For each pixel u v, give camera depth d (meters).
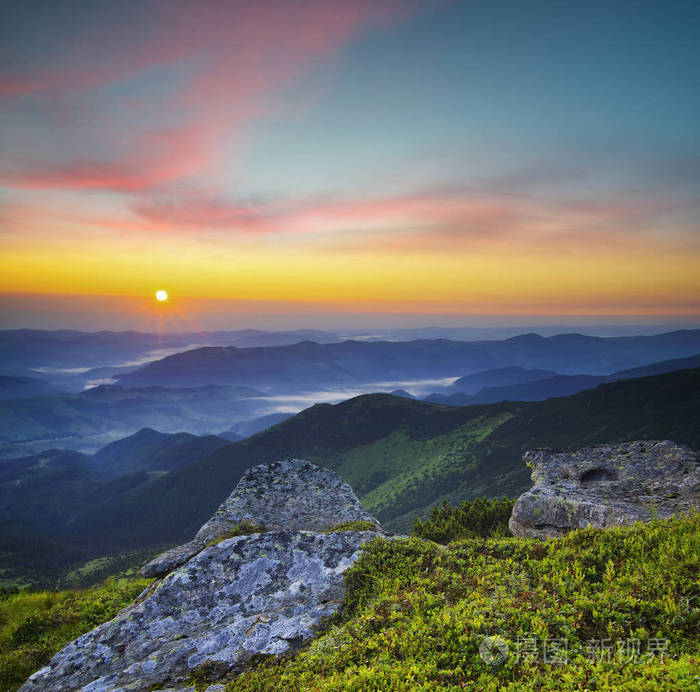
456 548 11.60
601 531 10.70
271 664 8.69
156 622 10.98
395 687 6.49
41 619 15.15
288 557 12.72
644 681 5.63
